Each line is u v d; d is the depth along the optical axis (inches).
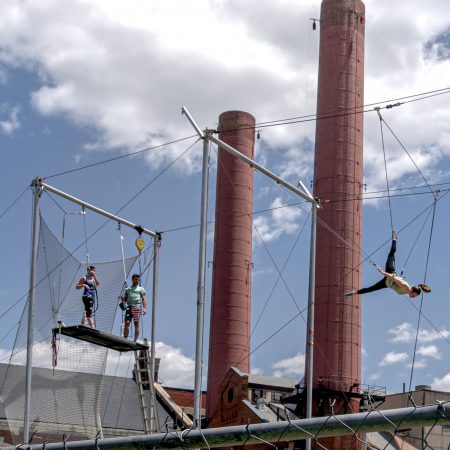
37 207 1283.2
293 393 2965.1
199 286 1116.5
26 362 1157.7
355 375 2945.4
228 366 3447.3
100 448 589.9
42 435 1153.4
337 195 3051.2
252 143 3718.0
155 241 1488.7
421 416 515.8
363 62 3216.0
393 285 864.3
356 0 3223.4
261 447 2091.5
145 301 1286.9
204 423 2881.4
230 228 3604.8
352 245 3024.1
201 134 1235.9
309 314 1448.1
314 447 2469.2
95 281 1211.9
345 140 3100.4
